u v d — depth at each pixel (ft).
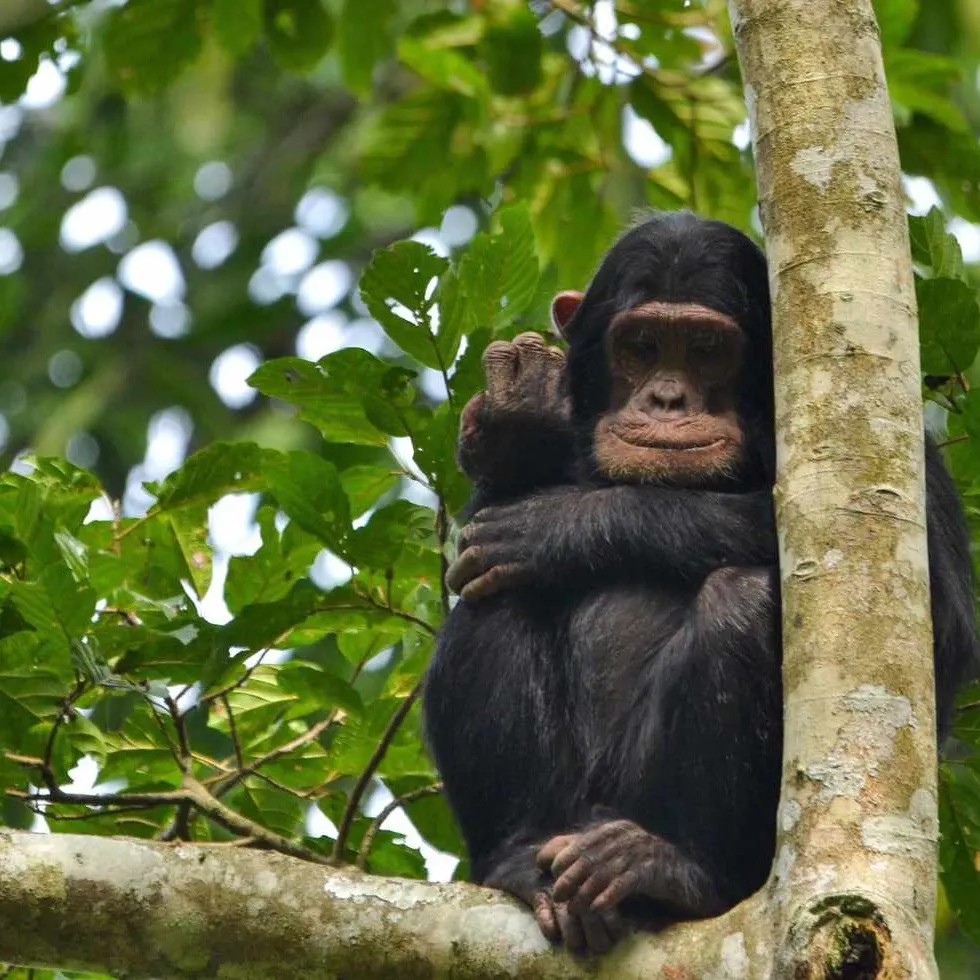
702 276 38.22
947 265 37.78
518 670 35.47
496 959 28.84
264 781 39.55
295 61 59.11
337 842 34.32
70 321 95.61
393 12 58.75
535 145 59.31
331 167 92.02
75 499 38.17
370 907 29.40
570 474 39.19
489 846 35.45
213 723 39.19
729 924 27.09
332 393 37.96
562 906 28.94
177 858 29.89
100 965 29.71
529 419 38.24
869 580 26.53
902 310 28.35
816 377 27.89
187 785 34.65
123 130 92.22
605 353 39.04
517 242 38.37
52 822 37.73
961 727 37.32
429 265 36.50
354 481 39.73
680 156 57.57
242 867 29.84
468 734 35.37
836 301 28.22
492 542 36.29
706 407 37.70
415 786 39.86
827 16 30.14
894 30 55.42
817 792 25.45
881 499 27.02
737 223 57.52
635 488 36.14
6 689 34.78
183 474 38.86
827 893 24.31
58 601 33.40
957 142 54.13
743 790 32.04
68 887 29.53
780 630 31.91
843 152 29.19
